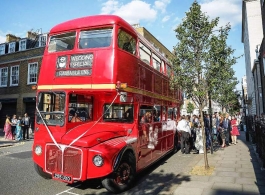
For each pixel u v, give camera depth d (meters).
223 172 7.15
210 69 7.32
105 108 7.09
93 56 5.91
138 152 6.68
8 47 23.83
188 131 11.62
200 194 5.20
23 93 21.55
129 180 5.96
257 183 5.96
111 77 5.65
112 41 5.86
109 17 6.12
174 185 6.03
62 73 6.20
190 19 7.56
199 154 11.12
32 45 22.77
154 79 8.56
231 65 7.55
